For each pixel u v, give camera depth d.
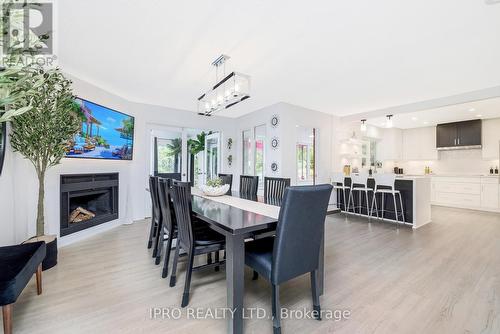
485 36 2.41
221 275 2.42
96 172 3.85
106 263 2.68
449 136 6.80
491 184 5.92
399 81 3.67
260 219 1.72
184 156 5.56
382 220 4.87
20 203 2.69
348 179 5.41
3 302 1.40
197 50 2.68
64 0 1.86
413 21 2.16
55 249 2.61
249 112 5.83
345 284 2.21
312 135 5.98
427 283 2.22
